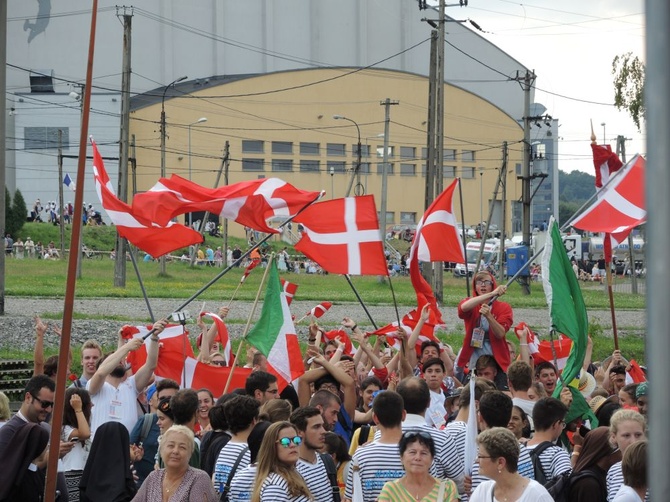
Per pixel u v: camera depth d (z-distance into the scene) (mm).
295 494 9672
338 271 18000
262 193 17984
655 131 3623
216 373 16641
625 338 44562
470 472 10570
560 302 14945
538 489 8820
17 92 121375
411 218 129625
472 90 150875
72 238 9570
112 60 132125
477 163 134625
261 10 139875
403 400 10680
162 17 135125
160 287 60406
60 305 45844
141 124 117188
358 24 143375
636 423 10031
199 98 119375
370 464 10273
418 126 129500
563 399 13734
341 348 15703
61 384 9477
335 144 125500
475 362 16656
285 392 15789
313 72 124188
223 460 10828
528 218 74188
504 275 94188
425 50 147750
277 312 16062
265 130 122250
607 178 17734
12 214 98625
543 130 166375
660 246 3596
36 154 118438
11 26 129375
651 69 3637
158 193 18109
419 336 18203
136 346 14312
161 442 10219
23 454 11055
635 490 9000
